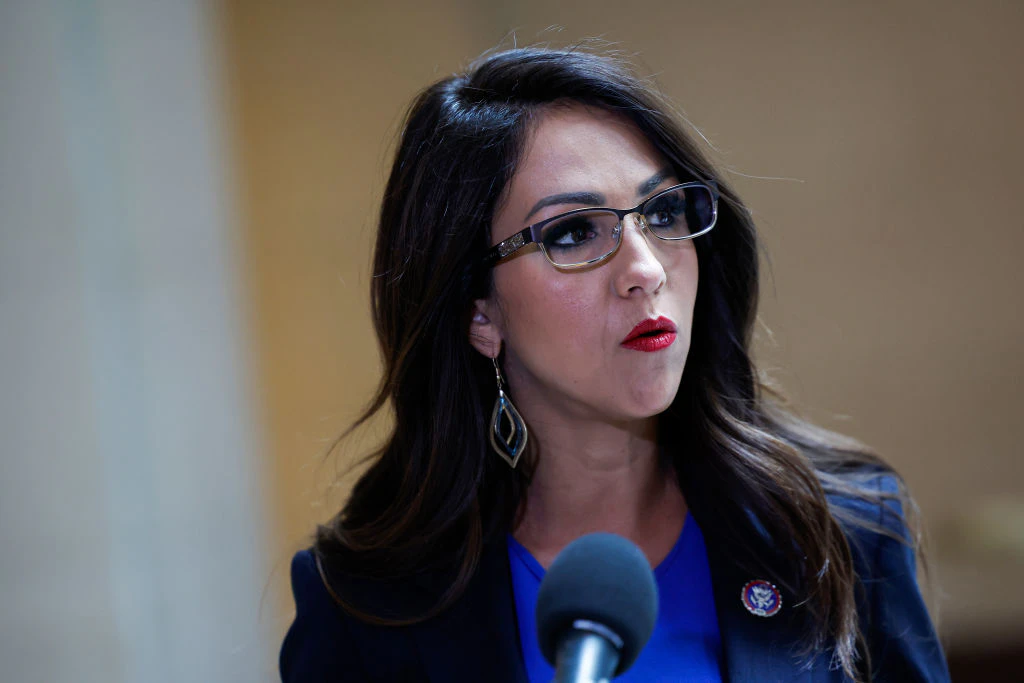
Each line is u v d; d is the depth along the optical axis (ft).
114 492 40.16
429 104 20.49
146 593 40.88
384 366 21.58
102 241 40.29
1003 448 48.85
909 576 20.26
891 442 49.47
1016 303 48.44
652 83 19.95
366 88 46.62
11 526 39.24
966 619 46.75
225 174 44.09
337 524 22.88
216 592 42.24
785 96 48.49
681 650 19.22
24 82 38.78
